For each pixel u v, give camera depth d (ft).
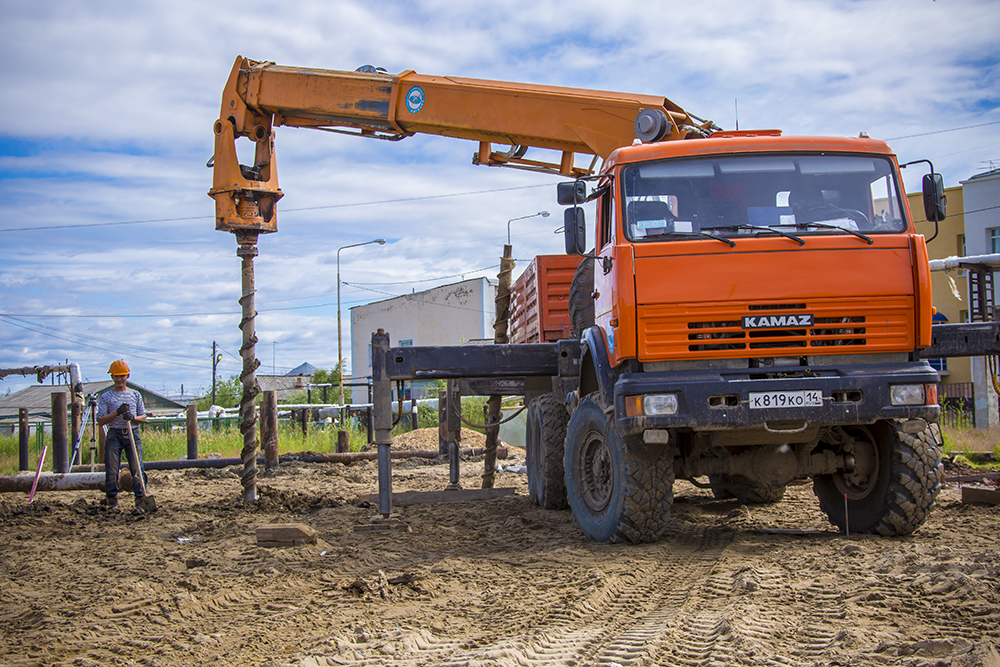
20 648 13.96
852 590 14.97
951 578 14.39
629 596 16.05
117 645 14.02
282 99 35.60
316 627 14.64
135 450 33.83
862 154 21.63
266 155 36.17
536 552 21.29
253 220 34.81
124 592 18.07
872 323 20.03
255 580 19.01
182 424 81.82
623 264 20.03
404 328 184.55
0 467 54.70
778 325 19.79
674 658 11.87
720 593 15.76
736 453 23.16
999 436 50.93
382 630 13.96
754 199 21.04
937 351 24.39
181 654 13.37
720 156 21.53
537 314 32.19
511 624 14.19
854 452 22.15
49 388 170.19
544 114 31.40
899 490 20.80
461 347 25.81
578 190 22.24
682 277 19.90
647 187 21.17
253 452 34.17
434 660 12.14
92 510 32.91
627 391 19.44
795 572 17.03
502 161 33.83
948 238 95.20
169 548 24.54
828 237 20.27
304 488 40.98
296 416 87.35
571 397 25.41
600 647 12.51
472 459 55.93
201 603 16.89
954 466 38.88
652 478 20.86
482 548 22.74
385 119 34.19
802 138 21.84
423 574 18.06
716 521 26.13
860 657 11.25
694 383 19.31
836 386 19.35
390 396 26.14
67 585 19.54
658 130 27.17
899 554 17.71
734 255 20.01
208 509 33.22
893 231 20.71
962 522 23.11
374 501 33.50
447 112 33.09
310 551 22.80
